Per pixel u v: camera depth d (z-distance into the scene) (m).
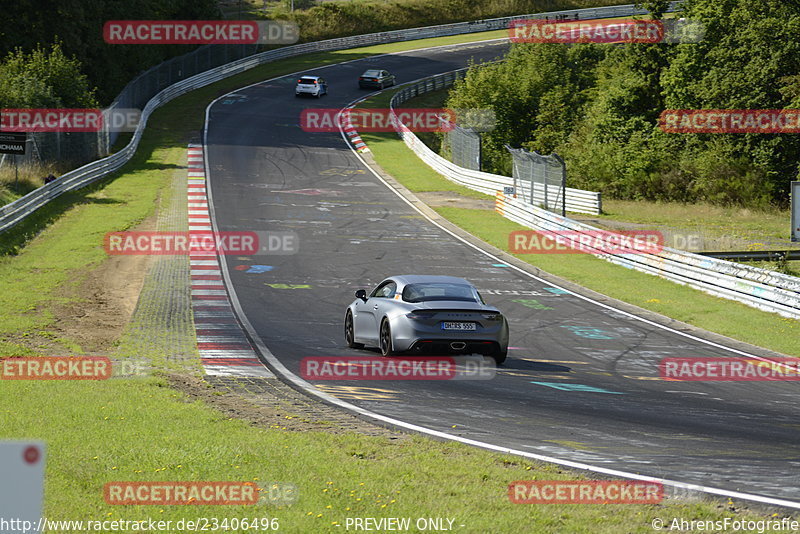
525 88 173.75
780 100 125.62
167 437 21.06
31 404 24.72
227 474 17.95
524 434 24.19
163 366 34.50
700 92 130.62
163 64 196.00
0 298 52.41
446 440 22.77
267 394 29.39
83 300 54.12
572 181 138.50
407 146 156.12
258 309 54.50
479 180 120.56
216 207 99.25
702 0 137.75
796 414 30.59
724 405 31.86
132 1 196.75
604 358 43.44
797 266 75.69
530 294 64.31
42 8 167.88
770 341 49.53
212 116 172.88
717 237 88.75
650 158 131.50
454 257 79.44
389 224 95.75
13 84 118.62
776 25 127.31
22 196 90.56
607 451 22.09
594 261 79.62
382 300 40.22
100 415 23.45
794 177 122.31
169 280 63.00
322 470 18.47
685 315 57.56
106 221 86.62
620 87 150.25
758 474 19.73
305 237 85.56
